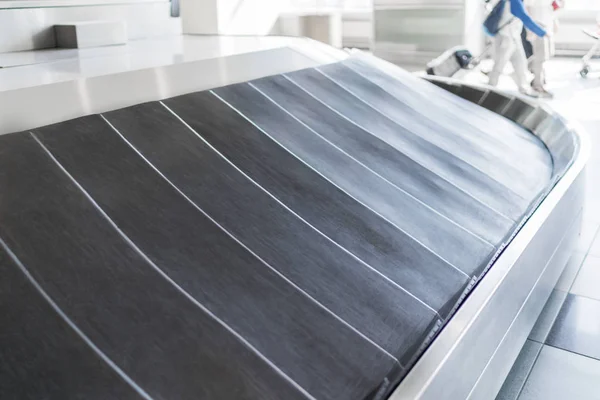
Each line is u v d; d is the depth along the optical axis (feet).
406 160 8.73
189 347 4.71
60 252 5.08
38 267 4.88
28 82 6.93
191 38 14.19
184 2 19.93
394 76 11.96
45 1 12.60
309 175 7.37
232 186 6.64
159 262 5.34
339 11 38.29
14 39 12.01
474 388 6.11
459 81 14.69
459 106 12.04
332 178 7.52
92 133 6.51
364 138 8.87
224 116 7.86
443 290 6.38
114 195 5.84
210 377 4.55
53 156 5.99
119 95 7.39
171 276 5.25
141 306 4.89
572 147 11.02
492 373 6.64
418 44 27.99
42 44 12.62
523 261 7.31
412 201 7.79
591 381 7.66
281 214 6.53
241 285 5.44
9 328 4.40
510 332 7.14
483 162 9.82
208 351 4.73
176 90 8.07
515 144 11.37
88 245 5.23
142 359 4.51
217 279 5.41
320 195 7.09
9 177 5.54
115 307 4.81
